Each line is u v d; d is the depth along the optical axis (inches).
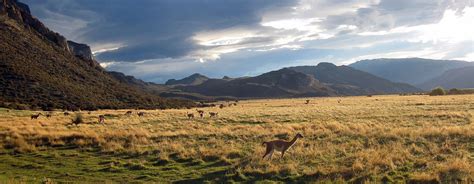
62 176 689.6
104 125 1424.7
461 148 748.0
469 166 603.2
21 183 622.2
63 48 5492.1
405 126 1114.1
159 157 792.3
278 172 642.8
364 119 1389.0
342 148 790.5
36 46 4148.6
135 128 1274.6
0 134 1058.7
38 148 932.0
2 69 3221.0
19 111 2274.9
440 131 908.0
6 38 3907.5
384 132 943.0
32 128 1221.1
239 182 613.9
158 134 1072.2
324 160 710.5
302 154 757.3
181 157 781.9
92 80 4074.8
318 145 845.2
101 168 733.9
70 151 898.7
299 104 3368.6
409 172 613.9
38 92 3043.8
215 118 1660.9
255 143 903.7
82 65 4498.0
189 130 1179.3
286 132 1029.2
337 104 2925.7
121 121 1599.4
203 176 654.5
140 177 668.1
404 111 1694.1
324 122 1286.9
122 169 721.6
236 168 684.7
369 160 663.8
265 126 1256.2
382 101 3051.2
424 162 655.8
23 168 754.8
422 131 925.2
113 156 836.0
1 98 2709.2
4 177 679.1
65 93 3240.7
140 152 840.9
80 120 1520.7
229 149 825.5
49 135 1033.5
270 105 3435.0
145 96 4323.3
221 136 1013.2
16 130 1114.7
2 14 4667.8
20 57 3622.0
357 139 890.1
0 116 1879.9
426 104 2190.0
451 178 566.6
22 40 4082.2
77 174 702.5
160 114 2055.9
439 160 674.8
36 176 690.8
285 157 744.3
